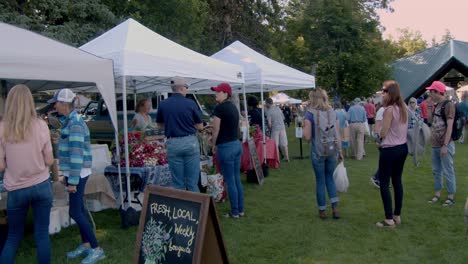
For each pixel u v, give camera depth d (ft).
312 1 62.39
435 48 66.90
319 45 60.18
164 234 9.98
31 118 10.57
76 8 41.04
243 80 23.67
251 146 24.62
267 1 69.36
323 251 13.85
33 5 40.06
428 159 32.09
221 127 16.78
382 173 15.76
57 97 12.25
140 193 18.01
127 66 16.19
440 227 15.85
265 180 25.94
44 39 14.33
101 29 41.60
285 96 101.81
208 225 9.86
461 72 62.13
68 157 12.48
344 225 16.43
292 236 15.30
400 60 69.26
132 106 35.32
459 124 18.30
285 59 67.00
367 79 57.62
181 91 15.60
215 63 20.89
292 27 64.90
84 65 14.93
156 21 48.47
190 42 52.49
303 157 35.96
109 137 34.91
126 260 13.35
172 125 15.30
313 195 21.74
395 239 14.75
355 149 34.53
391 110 14.96
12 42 13.47
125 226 16.51
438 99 18.44
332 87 59.93
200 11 55.11
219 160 17.25
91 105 41.52
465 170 27.32
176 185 15.56
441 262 12.80
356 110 34.06
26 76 13.41
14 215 10.69
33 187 10.59
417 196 20.62
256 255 13.60
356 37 58.39
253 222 17.07
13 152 10.33
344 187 18.26
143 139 17.88
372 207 18.88
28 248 14.80
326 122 16.33
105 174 17.87
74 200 12.80
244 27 68.18
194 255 9.36
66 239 15.53
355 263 12.89
